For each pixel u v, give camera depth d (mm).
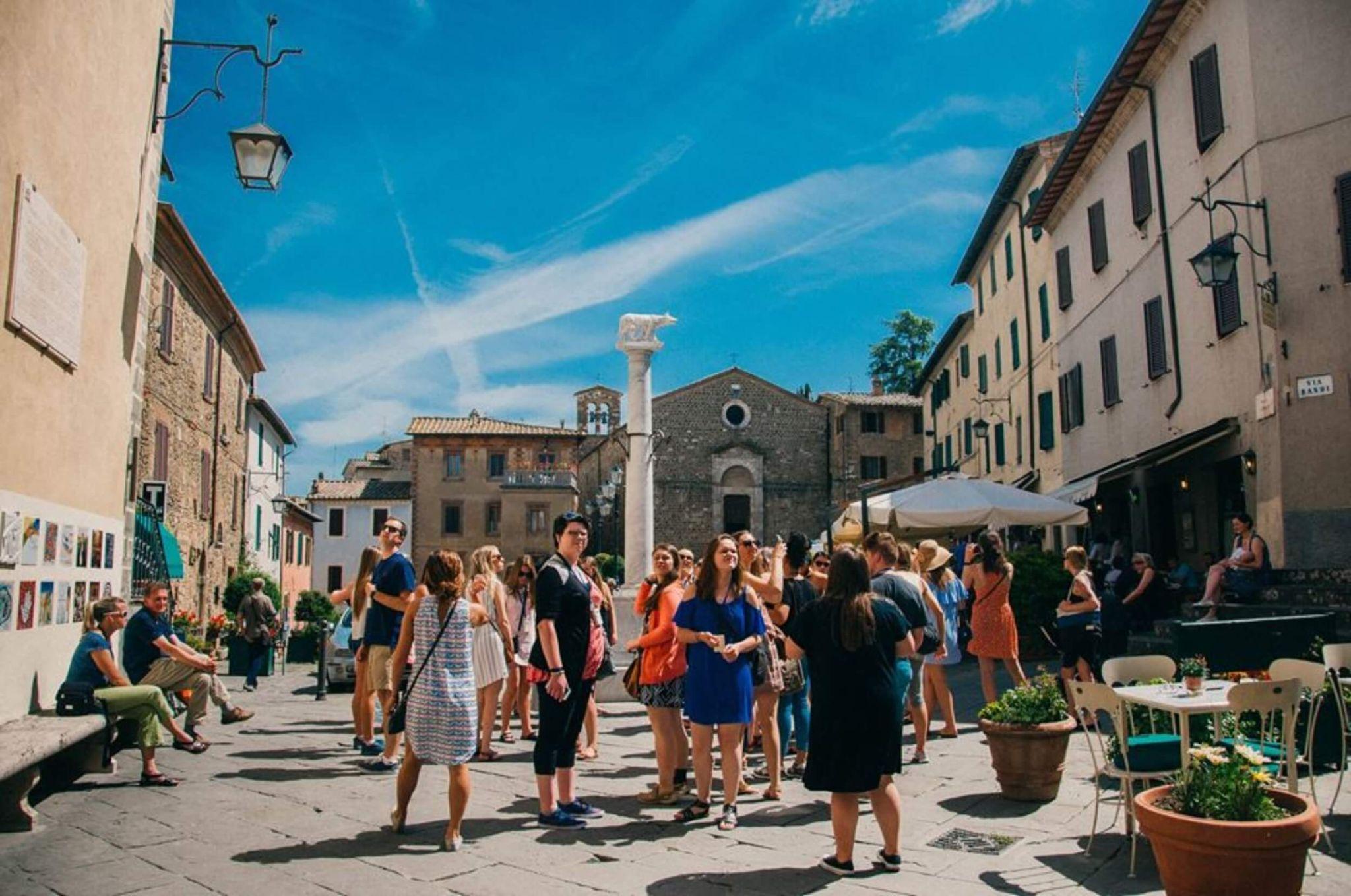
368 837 6262
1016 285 29375
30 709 7895
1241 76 14812
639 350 13938
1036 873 5496
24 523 7703
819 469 53656
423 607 6246
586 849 6020
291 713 12570
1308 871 5293
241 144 10023
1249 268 14758
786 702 8133
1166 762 5879
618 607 13125
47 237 7941
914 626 7641
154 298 21766
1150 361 18766
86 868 5586
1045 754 6996
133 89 10125
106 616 8375
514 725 11219
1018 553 17203
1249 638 8461
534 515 54031
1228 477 16453
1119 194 20469
